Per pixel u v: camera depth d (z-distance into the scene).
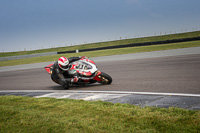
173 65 10.27
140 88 6.30
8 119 4.04
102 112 4.05
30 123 3.70
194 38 32.94
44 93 7.13
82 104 4.77
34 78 11.45
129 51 26.36
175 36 55.78
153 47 28.61
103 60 17.61
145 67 10.73
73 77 7.34
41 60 28.03
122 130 3.12
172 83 6.52
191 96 4.78
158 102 4.56
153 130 3.04
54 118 3.87
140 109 4.01
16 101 5.82
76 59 7.62
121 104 4.50
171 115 3.53
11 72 16.34
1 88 9.42
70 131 3.22
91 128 3.26
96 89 6.87
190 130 2.91
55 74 7.46
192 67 9.06
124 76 8.82
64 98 5.81
